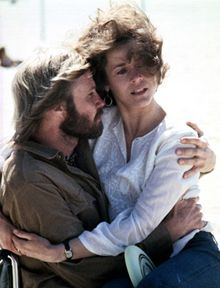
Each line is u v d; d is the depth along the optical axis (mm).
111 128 2715
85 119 2559
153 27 2602
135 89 2578
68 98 2502
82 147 2676
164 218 2609
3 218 2586
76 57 2537
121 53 2557
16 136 2559
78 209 2562
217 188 4992
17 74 2562
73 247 2498
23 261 2641
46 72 2498
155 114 2666
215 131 6164
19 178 2480
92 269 2539
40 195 2480
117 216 2568
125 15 2590
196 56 9062
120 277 2559
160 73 2617
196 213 2611
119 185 2637
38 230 2521
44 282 2604
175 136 2580
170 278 2406
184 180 2535
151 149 2588
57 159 2529
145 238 2551
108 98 2717
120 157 2686
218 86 7660
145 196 2553
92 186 2609
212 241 2660
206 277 2475
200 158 2562
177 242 2604
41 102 2477
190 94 7379
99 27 2609
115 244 2518
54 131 2572
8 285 2615
